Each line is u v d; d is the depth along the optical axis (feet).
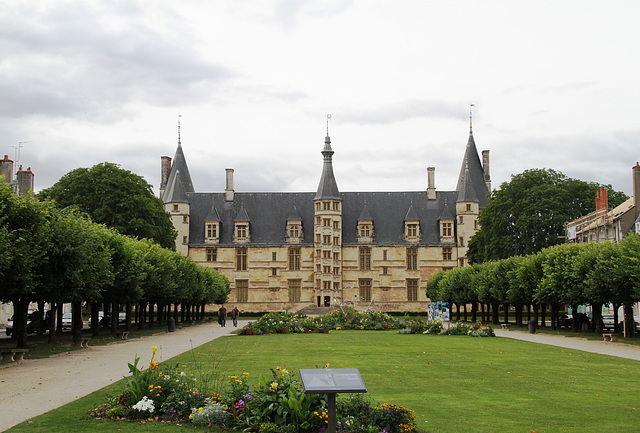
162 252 206.49
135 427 53.52
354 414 53.67
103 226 165.58
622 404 64.95
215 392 61.67
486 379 82.53
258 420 52.90
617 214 249.75
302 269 394.73
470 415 59.21
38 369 93.86
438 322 190.70
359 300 393.70
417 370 91.76
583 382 80.18
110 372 89.61
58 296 124.47
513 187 297.74
